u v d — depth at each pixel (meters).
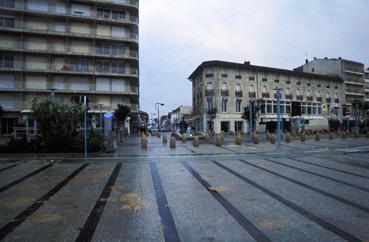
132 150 17.42
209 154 15.09
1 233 4.10
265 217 4.79
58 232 4.13
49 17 38.44
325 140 26.77
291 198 6.02
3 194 6.48
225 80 45.78
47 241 3.80
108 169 10.20
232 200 5.88
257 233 4.07
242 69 47.22
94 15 40.19
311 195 6.27
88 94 39.53
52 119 15.56
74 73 38.50
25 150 14.94
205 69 45.78
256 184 7.46
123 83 41.59
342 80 60.94
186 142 25.38
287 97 51.22
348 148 18.70
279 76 50.78
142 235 4.02
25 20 37.53
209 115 43.41
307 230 4.18
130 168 10.38
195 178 8.34
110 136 16.38
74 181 8.02
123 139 29.42
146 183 7.66
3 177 8.71
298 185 7.32
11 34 37.06
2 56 36.59
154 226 4.38
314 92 55.56
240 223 4.50
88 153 14.86
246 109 40.94
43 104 15.50
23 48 36.62
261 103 42.53
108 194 6.45
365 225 4.39
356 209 5.22
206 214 4.96
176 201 5.82
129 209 5.29
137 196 6.25
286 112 50.81
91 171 9.77
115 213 5.04
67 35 38.16
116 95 41.28
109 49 41.03
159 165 11.12
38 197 6.20
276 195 6.28
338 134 34.53
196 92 52.00
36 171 9.85
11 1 37.03
